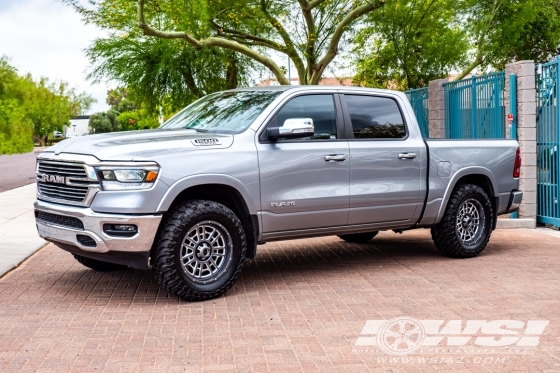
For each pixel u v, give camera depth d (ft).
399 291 22.25
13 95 94.48
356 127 25.02
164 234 20.57
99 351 16.66
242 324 18.80
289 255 29.30
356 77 73.77
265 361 15.81
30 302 21.52
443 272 25.09
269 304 20.92
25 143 86.53
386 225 25.90
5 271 25.95
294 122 22.17
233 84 63.77
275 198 22.72
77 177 20.81
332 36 56.70
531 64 35.24
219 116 24.27
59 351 16.69
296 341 17.24
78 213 20.59
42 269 26.91
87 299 21.85
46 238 22.88
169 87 60.44
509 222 35.55
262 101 23.94
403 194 25.75
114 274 25.75
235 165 21.81
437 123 44.65
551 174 35.04
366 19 61.98
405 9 62.39
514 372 14.92
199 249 21.24
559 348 16.48
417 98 52.08
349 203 24.39
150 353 16.47
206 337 17.66
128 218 20.04
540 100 35.58
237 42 57.98
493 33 65.31
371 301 21.02
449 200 27.25
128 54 57.57
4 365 15.72
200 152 21.33
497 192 28.60
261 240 22.93
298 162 23.16
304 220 23.56
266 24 59.93
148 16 53.93
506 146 29.04
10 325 18.93
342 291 22.41
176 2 46.78
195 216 20.85
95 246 20.62
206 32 50.52
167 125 25.84
